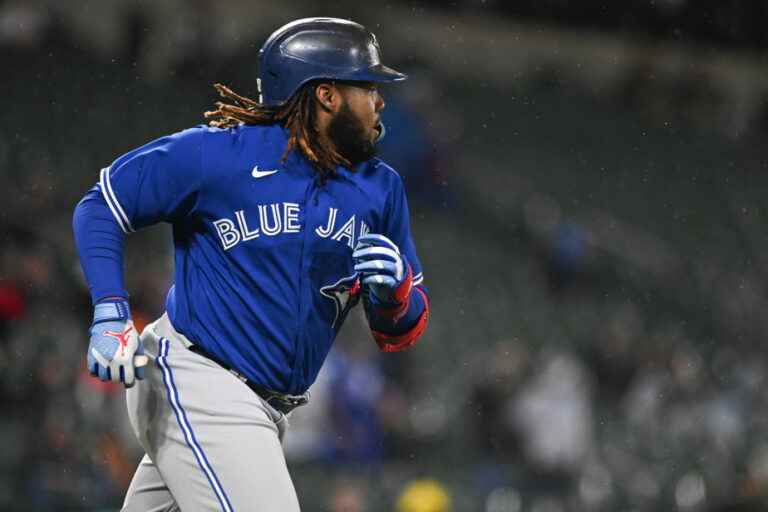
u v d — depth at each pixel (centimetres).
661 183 6981
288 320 1127
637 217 6612
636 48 7694
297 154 1139
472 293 5469
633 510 3897
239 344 1120
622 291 5756
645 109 7656
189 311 1129
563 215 6234
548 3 7431
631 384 4316
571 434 3856
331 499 3388
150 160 1105
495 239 5869
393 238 1213
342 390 3528
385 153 5647
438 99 6650
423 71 6888
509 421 3838
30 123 5375
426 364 4853
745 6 7744
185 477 1105
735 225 6831
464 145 6750
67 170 5100
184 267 1143
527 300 5500
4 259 3450
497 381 3881
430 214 5825
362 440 3544
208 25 6206
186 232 1145
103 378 1063
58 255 3988
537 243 5791
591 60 7656
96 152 5353
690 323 5716
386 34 7025
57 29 5959
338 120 1148
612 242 6066
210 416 1102
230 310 1119
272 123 1157
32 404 3059
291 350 1133
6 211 4291
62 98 5612
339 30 1159
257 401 1126
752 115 7831
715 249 6556
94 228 1095
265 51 1160
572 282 5584
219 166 1111
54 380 3114
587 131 7244
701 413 4184
